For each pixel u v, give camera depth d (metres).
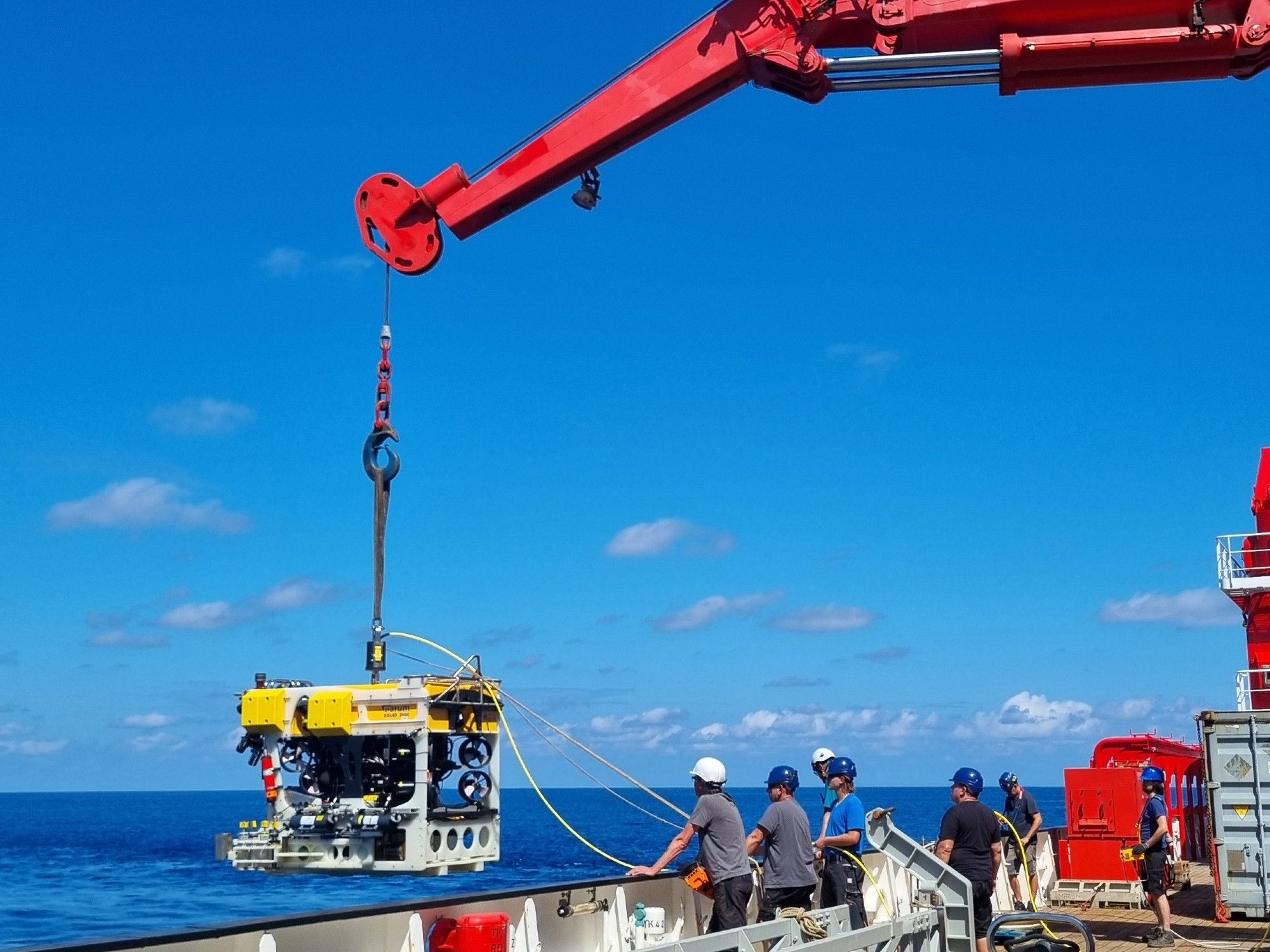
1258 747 15.23
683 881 11.55
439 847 8.59
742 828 10.05
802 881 10.29
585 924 9.98
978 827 11.22
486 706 9.11
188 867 71.38
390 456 10.42
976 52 10.76
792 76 11.05
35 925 44.53
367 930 7.77
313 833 8.66
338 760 8.77
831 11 10.95
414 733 8.46
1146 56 10.53
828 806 11.85
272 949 6.93
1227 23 10.43
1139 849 14.72
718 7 11.31
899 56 10.88
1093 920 16.62
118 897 53.03
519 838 91.56
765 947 10.13
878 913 13.84
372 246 12.26
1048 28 10.70
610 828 113.75
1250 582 20.34
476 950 8.21
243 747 8.99
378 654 9.41
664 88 11.48
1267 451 22.66
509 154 11.95
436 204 12.09
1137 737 21.50
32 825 137.00
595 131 11.69
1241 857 15.24
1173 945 14.41
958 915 9.92
